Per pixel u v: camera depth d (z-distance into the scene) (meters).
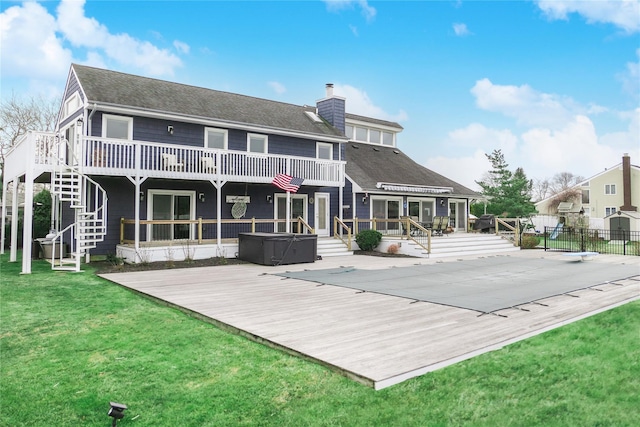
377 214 22.47
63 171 14.71
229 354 5.38
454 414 3.79
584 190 46.72
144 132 15.74
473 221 27.88
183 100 17.78
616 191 43.34
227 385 4.44
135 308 8.05
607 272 12.78
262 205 19.25
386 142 28.58
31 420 3.77
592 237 26.19
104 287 10.22
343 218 22.05
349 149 25.08
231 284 10.43
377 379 4.28
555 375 4.66
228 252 15.94
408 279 11.29
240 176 16.58
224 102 19.59
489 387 4.34
